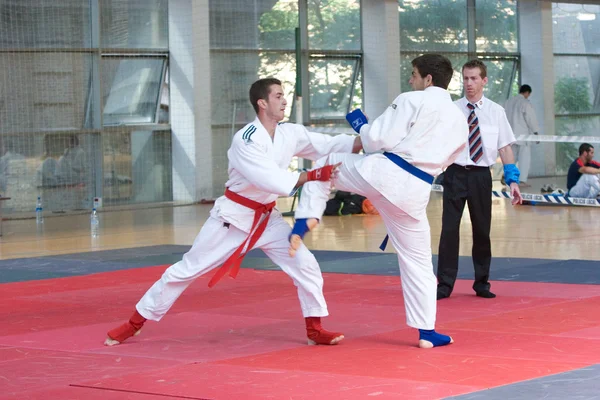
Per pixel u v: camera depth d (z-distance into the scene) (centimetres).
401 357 588
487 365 555
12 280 1036
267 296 880
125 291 934
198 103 2186
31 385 533
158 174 2209
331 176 600
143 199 2195
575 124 2938
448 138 610
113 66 2159
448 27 2655
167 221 1783
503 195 1670
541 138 1691
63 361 600
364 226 1589
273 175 610
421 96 603
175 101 2197
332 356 596
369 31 2472
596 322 700
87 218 1900
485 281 841
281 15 2350
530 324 698
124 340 666
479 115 837
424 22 2609
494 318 730
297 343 647
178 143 2205
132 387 518
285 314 776
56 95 2089
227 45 2280
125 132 2166
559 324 694
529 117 2416
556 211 1795
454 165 834
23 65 2047
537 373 528
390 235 629
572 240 1315
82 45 2109
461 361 569
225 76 2284
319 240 1394
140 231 1605
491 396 474
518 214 1755
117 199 2166
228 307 818
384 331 687
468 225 1599
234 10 2280
